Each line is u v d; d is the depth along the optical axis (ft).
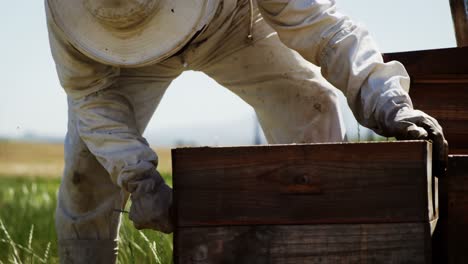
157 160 11.54
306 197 9.63
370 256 9.55
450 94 13.71
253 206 9.70
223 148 9.75
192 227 9.78
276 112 14.08
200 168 9.78
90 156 13.42
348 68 11.27
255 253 9.70
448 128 13.71
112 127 11.84
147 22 11.13
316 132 14.12
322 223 9.61
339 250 9.59
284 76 13.82
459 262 10.27
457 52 13.64
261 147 9.69
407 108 10.65
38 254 16.63
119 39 11.24
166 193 11.07
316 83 13.94
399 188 9.50
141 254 16.02
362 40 11.45
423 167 9.46
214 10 11.19
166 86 13.76
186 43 11.28
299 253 9.64
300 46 11.70
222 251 9.75
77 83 12.02
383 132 10.77
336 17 11.56
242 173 9.71
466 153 13.70
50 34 11.84
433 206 9.92
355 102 11.21
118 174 11.57
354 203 9.57
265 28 13.43
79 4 11.25
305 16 11.59
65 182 13.85
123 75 13.10
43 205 21.52
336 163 9.59
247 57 13.62
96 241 14.20
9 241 16.24
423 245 9.47
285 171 9.66
